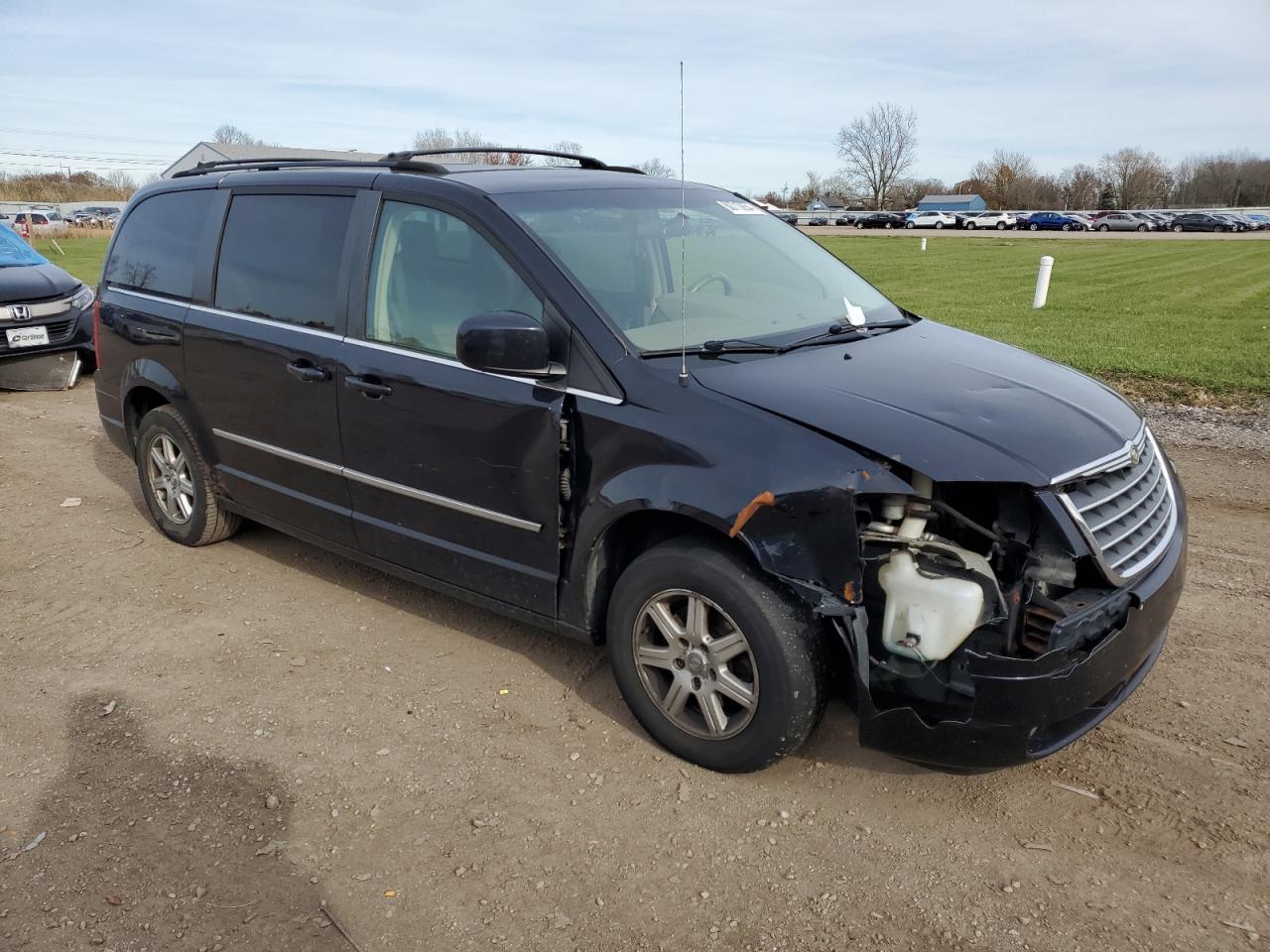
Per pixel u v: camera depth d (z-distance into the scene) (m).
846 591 2.72
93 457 6.97
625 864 2.78
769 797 3.05
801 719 2.91
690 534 3.10
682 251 3.65
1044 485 2.69
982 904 2.60
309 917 2.59
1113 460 2.88
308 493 4.26
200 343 4.57
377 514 3.96
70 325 9.48
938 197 91.81
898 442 2.74
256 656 4.00
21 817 3.01
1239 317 14.16
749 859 2.79
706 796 3.06
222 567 4.92
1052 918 2.55
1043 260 15.66
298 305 4.12
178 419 4.92
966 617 2.68
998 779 3.12
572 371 3.22
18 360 9.09
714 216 4.25
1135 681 3.09
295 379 4.07
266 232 4.33
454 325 3.56
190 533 5.09
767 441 2.83
